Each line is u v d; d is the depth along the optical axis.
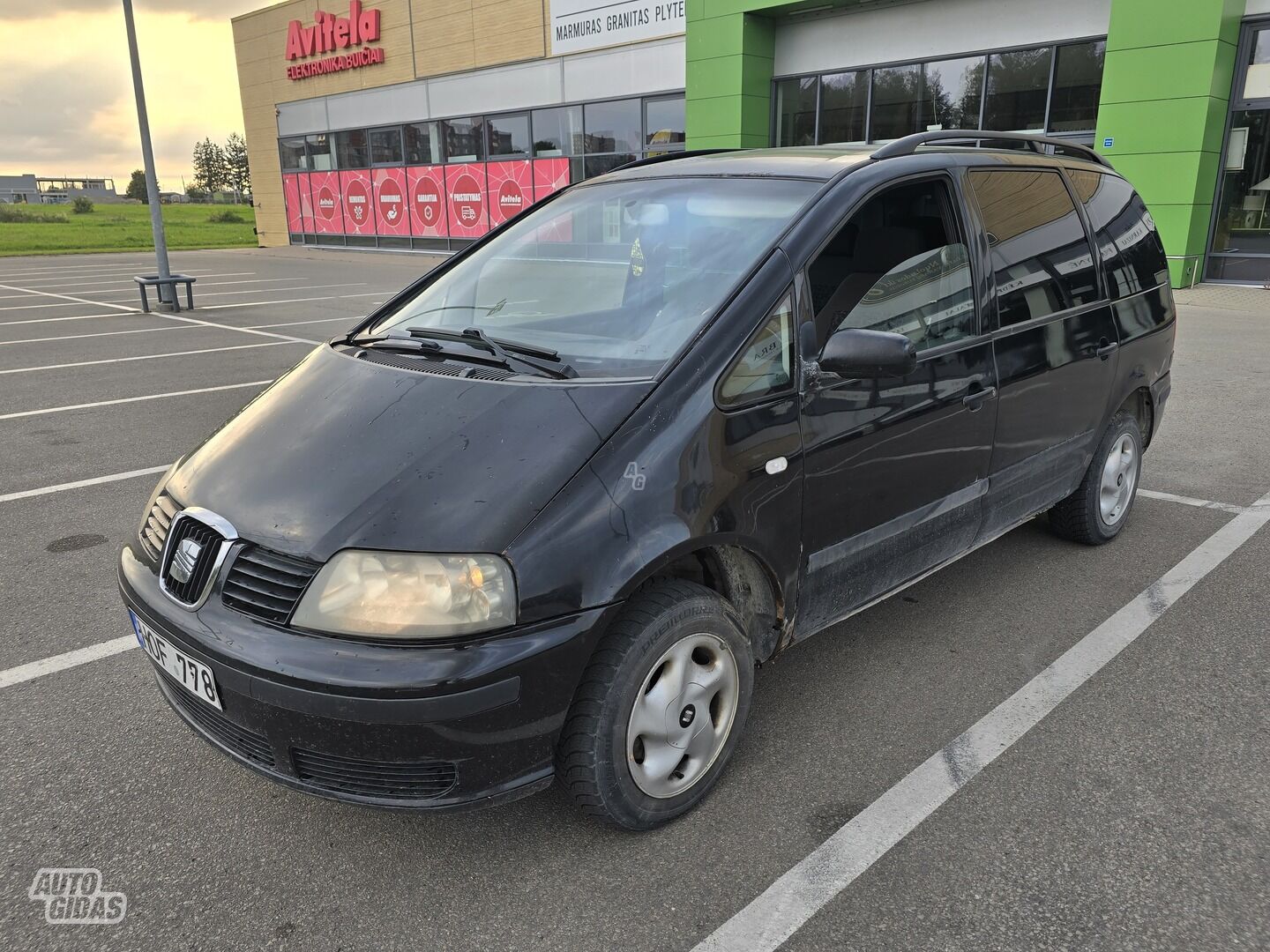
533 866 2.35
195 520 2.31
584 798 2.31
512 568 2.06
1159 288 4.42
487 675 2.02
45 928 2.15
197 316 13.45
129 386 8.41
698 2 17.67
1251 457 5.76
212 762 2.81
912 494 2.99
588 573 2.12
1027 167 3.67
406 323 3.19
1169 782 2.63
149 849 2.43
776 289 2.58
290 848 2.43
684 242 2.86
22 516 4.98
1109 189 4.25
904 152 3.12
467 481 2.17
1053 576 4.05
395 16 24.89
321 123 28.44
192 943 2.11
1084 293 3.80
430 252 26.17
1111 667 3.28
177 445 6.38
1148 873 2.27
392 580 2.04
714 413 2.38
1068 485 3.95
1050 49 14.46
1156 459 5.75
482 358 2.65
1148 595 3.85
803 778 2.68
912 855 2.35
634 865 2.34
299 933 2.14
